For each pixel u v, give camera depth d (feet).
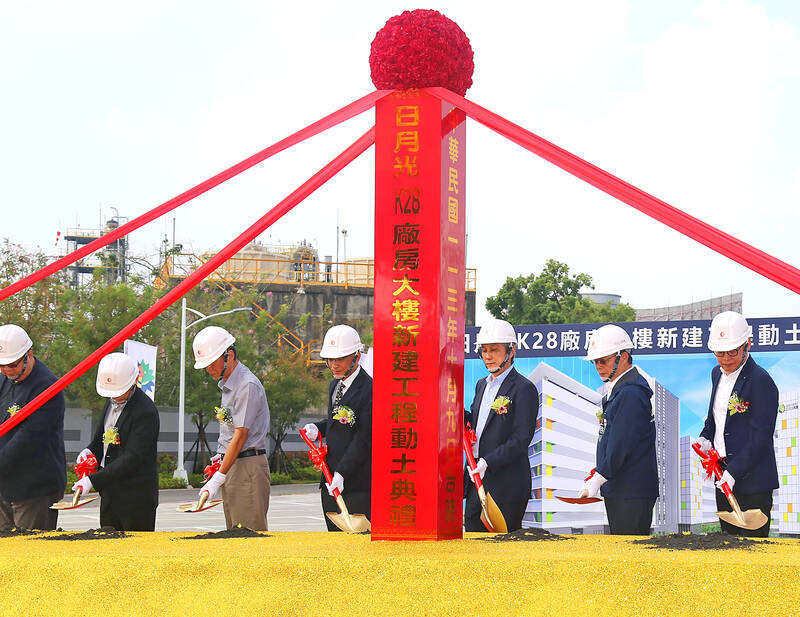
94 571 8.06
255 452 17.02
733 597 6.95
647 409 16.74
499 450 18.02
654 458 16.83
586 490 13.05
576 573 7.25
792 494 23.97
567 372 25.27
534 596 7.24
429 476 10.23
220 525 49.29
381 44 10.82
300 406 102.12
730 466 16.02
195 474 94.12
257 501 16.93
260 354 106.01
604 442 17.01
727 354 16.47
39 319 85.40
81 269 118.42
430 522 10.18
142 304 87.51
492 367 18.75
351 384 17.90
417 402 10.33
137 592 7.93
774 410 16.21
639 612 7.03
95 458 15.99
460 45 10.93
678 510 24.81
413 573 7.50
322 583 7.63
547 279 118.62
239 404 16.56
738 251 8.86
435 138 10.55
